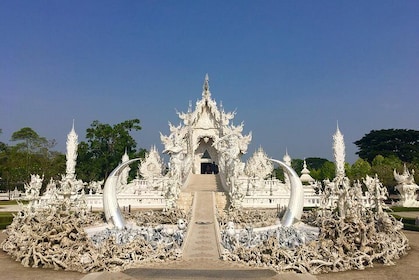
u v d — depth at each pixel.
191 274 18.92
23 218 28.28
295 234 26.12
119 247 22.20
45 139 94.38
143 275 18.75
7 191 87.94
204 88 80.44
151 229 28.59
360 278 18.52
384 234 24.73
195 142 79.44
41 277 18.66
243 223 36.34
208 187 58.41
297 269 19.78
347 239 22.00
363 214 27.38
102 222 37.34
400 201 59.22
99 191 55.06
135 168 98.00
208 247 25.58
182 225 31.02
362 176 77.19
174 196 45.03
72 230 22.73
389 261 21.48
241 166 59.31
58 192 34.91
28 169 80.06
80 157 92.94
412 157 96.56
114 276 18.62
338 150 49.75
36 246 21.61
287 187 60.09
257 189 55.69
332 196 36.78
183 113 76.62
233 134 63.69
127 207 50.50
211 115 80.50
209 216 38.47
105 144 96.38
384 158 91.00
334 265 20.11
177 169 50.56
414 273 19.44
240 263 21.38
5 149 97.06
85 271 19.81
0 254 24.38
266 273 19.17
